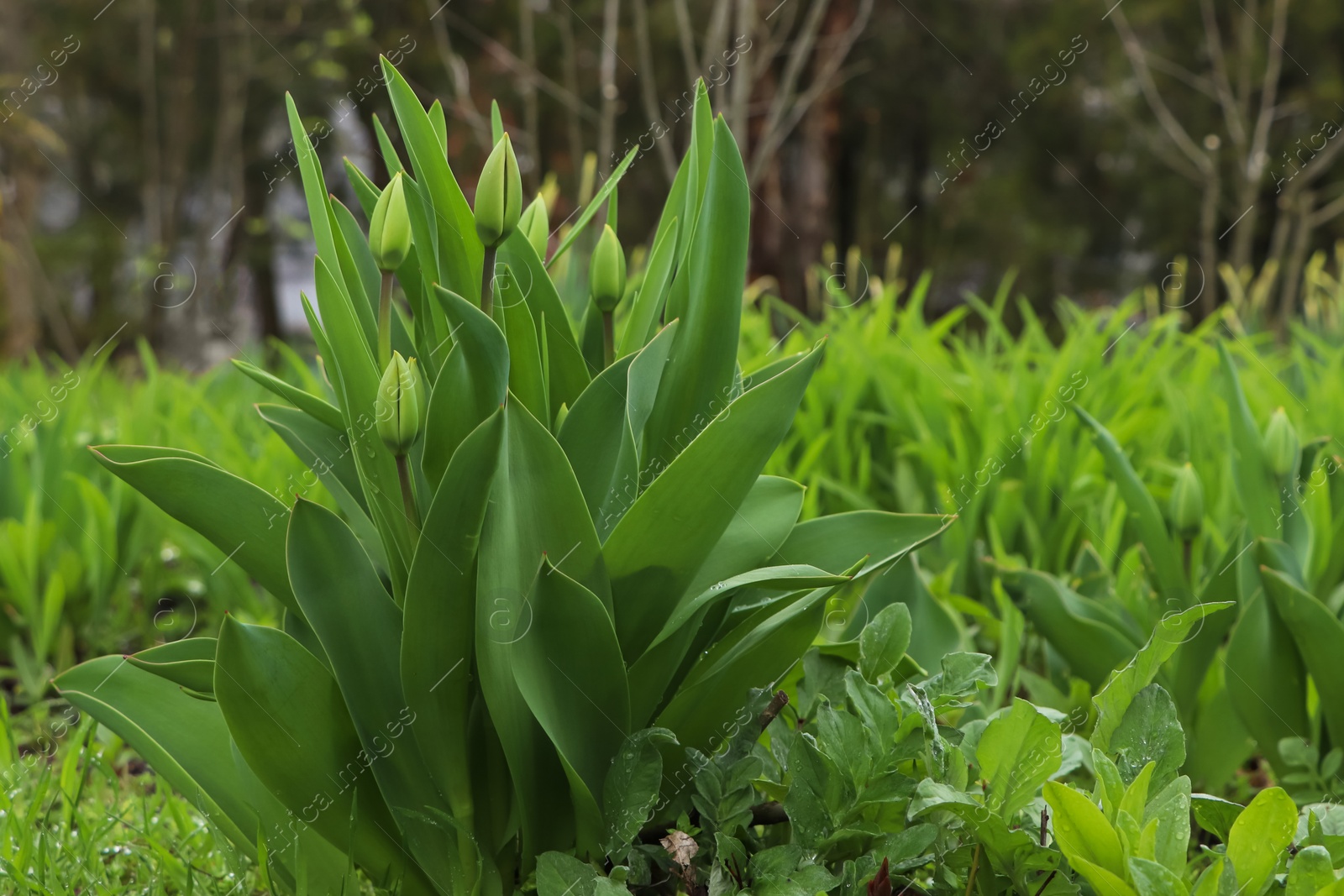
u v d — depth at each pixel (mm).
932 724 1191
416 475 1225
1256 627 1387
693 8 6781
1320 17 8406
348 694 1199
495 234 1188
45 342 8500
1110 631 1416
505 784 1239
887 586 1418
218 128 6824
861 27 4348
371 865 1247
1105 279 10008
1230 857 1138
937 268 9906
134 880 1353
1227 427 1961
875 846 1202
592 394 1202
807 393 2211
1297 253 4977
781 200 6473
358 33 5879
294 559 1188
